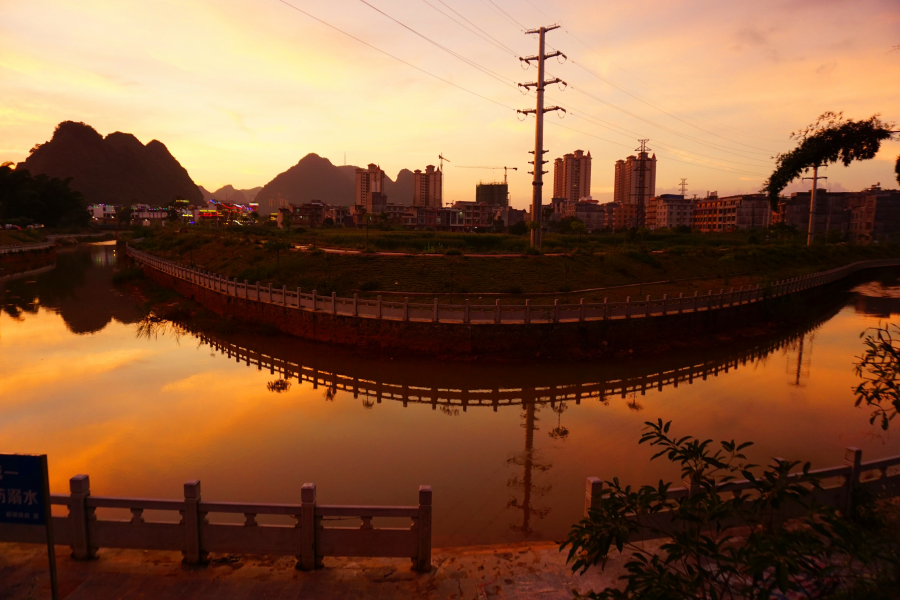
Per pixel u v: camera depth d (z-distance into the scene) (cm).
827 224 12575
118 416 1638
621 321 2489
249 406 1755
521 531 995
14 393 1845
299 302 2692
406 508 689
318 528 691
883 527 711
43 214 12950
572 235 7281
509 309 2562
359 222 13238
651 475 1255
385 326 2416
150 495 1145
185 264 4978
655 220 14475
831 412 1725
